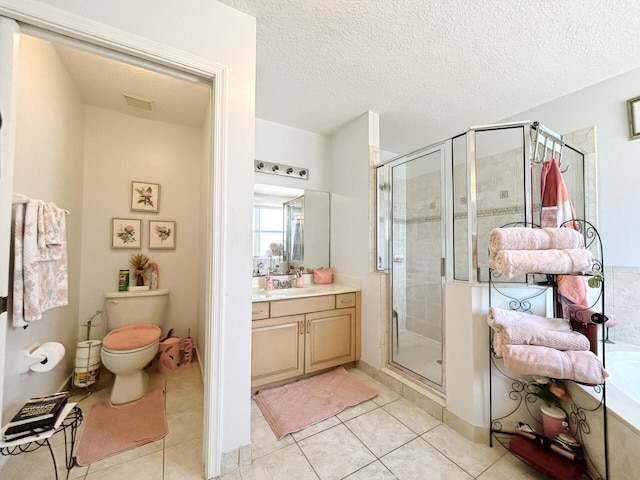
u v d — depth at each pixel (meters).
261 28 1.51
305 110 2.46
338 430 1.63
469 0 1.34
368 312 2.42
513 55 1.72
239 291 1.34
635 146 1.79
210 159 1.36
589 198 1.97
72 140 2.02
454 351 1.67
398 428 1.65
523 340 1.33
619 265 1.84
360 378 2.31
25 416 1.12
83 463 1.32
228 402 1.30
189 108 2.36
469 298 1.60
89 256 2.30
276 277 2.68
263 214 2.67
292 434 1.58
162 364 2.33
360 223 2.56
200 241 2.50
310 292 2.36
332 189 3.00
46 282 1.40
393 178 2.44
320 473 1.30
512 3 1.35
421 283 2.27
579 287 1.46
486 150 1.90
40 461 1.32
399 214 2.42
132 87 2.06
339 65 1.84
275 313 2.07
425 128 2.81
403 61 1.80
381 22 1.47
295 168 2.82
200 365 2.34
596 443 1.22
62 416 1.18
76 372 1.95
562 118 2.17
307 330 2.21
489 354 1.53
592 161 1.97
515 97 2.21
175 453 1.41
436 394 1.85
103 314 2.33
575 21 1.45
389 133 2.93
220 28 1.32
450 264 1.84
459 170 1.84
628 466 1.08
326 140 3.04
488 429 1.52
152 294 2.34
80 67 1.84
